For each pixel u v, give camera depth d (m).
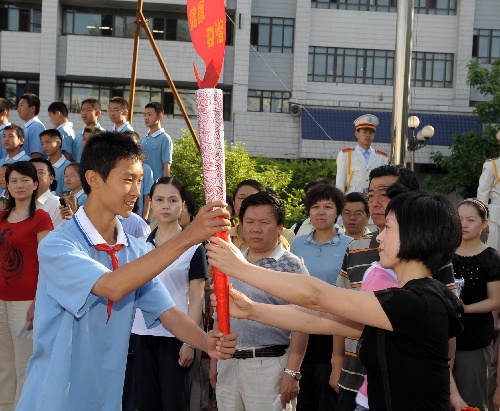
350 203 5.40
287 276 2.64
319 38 25.02
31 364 2.97
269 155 24.34
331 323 3.06
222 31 2.85
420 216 2.65
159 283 3.27
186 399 4.77
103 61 23.56
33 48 23.48
